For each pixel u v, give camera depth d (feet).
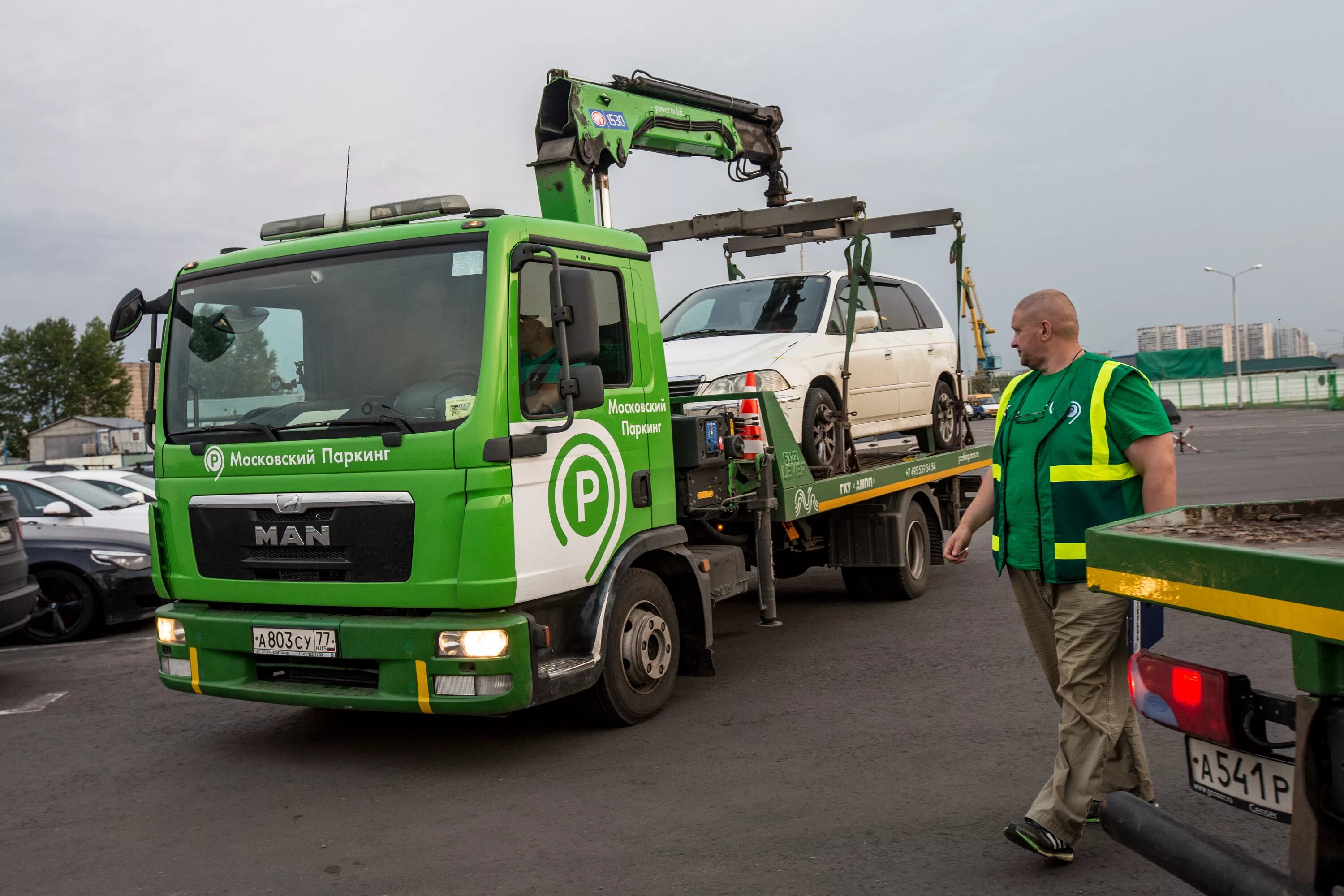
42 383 278.05
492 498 16.17
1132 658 9.25
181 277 19.02
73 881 13.42
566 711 20.02
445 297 16.84
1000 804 14.78
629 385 19.63
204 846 14.47
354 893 12.71
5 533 25.85
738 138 30.94
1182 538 8.87
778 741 18.19
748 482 23.99
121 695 23.86
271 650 17.33
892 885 12.34
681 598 21.52
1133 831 9.04
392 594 16.49
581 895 12.41
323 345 17.52
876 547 29.76
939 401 35.22
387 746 18.98
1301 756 7.43
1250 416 185.37
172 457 18.49
